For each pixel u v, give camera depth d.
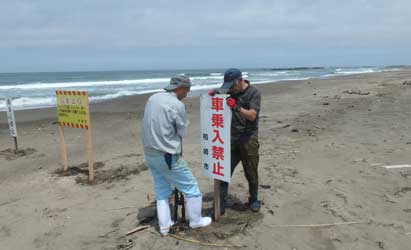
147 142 3.98
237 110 4.25
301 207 4.99
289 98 20.41
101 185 6.16
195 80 52.34
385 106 14.68
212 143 4.28
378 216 4.70
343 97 19.61
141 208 5.12
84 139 10.55
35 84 45.56
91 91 31.58
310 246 4.02
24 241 4.37
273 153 7.77
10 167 7.69
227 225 4.46
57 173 6.98
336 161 7.09
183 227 4.41
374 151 7.68
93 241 4.27
